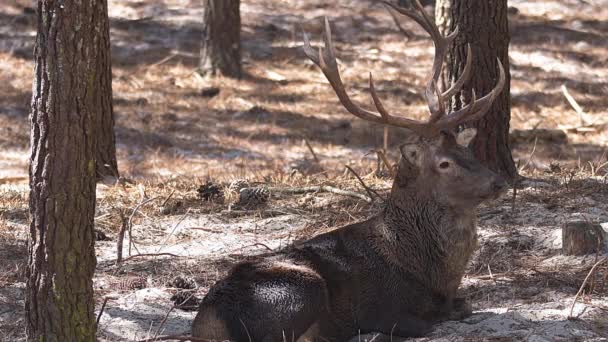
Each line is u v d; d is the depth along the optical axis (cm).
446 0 1436
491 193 887
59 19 723
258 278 844
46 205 743
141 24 4162
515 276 1049
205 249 1206
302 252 907
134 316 953
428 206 907
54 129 733
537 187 1426
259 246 1202
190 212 1379
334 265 895
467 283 1041
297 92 3569
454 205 902
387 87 3600
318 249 909
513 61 3888
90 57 739
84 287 766
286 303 834
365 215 1304
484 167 898
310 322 848
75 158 742
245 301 826
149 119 3092
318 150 2861
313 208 1367
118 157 2667
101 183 1617
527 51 3994
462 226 909
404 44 4144
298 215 1338
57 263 750
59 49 725
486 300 990
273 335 824
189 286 1037
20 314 953
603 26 4322
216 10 3625
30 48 3791
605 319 895
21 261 1143
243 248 1196
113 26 4131
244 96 3469
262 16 4388
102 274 1099
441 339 862
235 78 3662
